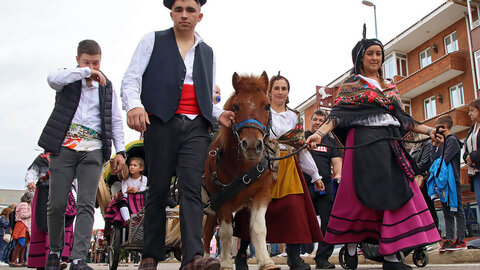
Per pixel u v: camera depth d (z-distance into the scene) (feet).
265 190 14.19
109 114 16.08
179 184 11.66
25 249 43.45
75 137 15.21
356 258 16.21
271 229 16.15
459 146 22.02
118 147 16.48
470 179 22.38
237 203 14.30
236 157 13.79
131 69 11.78
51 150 14.79
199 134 12.00
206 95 12.24
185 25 12.35
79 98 15.52
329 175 22.09
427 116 93.56
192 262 10.69
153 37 12.30
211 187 15.02
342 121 14.66
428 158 22.82
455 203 21.59
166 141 11.62
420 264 18.89
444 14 84.84
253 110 12.92
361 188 13.94
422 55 95.81
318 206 21.90
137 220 19.86
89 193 15.15
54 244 14.93
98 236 65.31
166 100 11.66
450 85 87.25
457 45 86.38
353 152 14.44
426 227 13.71
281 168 16.42
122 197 21.99
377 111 14.60
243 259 17.24
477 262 19.66
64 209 14.96
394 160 14.11
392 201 13.52
